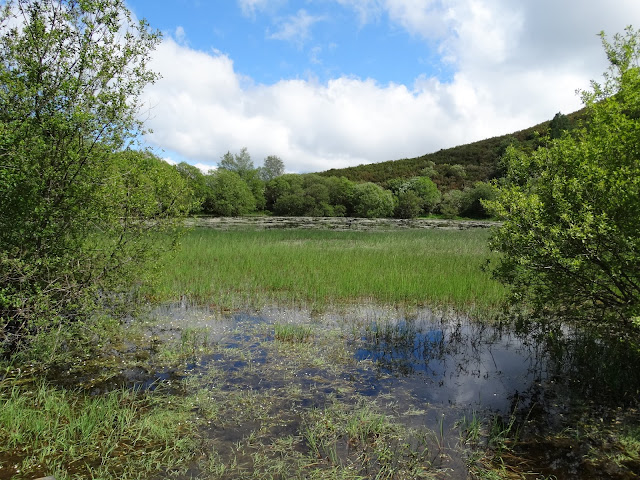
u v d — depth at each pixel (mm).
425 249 17500
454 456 4082
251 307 9352
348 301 9906
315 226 34688
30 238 6070
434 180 63688
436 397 5316
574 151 5668
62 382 5543
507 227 5934
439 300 9852
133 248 7066
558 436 4449
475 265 13375
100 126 6180
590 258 5227
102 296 7039
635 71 5219
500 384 5711
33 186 5773
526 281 6500
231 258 14570
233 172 55875
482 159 69000
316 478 3705
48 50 5859
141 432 4363
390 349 6969
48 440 4164
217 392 5332
